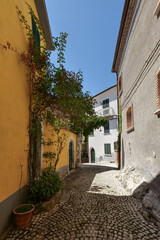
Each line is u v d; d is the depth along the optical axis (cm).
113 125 1895
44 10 639
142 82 546
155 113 404
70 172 951
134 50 655
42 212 346
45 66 439
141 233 265
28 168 410
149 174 471
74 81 444
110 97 1988
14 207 307
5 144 280
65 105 443
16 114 340
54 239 246
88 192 521
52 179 448
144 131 526
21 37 392
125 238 250
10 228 271
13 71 330
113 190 545
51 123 595
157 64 418
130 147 736
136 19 618
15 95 337
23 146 381
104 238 249
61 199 446
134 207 381
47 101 462
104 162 1764
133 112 674
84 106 517
